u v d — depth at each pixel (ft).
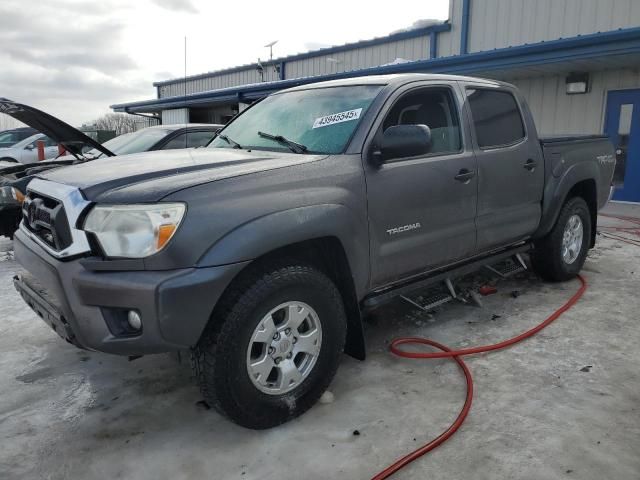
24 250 9.78
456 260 12.97
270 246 8.66
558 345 12.47
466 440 8.87
